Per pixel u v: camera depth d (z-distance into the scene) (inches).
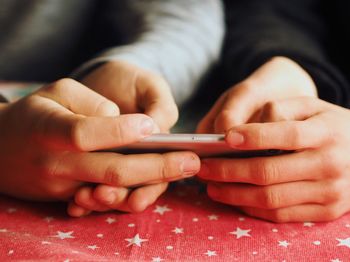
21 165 17.3
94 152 16.5
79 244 15.5
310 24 30.2
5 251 14.6
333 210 16.7
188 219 17.1
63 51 32.2
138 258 14.8
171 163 16.4
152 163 16.4
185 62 24.4
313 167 16.5
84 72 21.2
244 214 17.5
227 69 26.0
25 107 17.5
